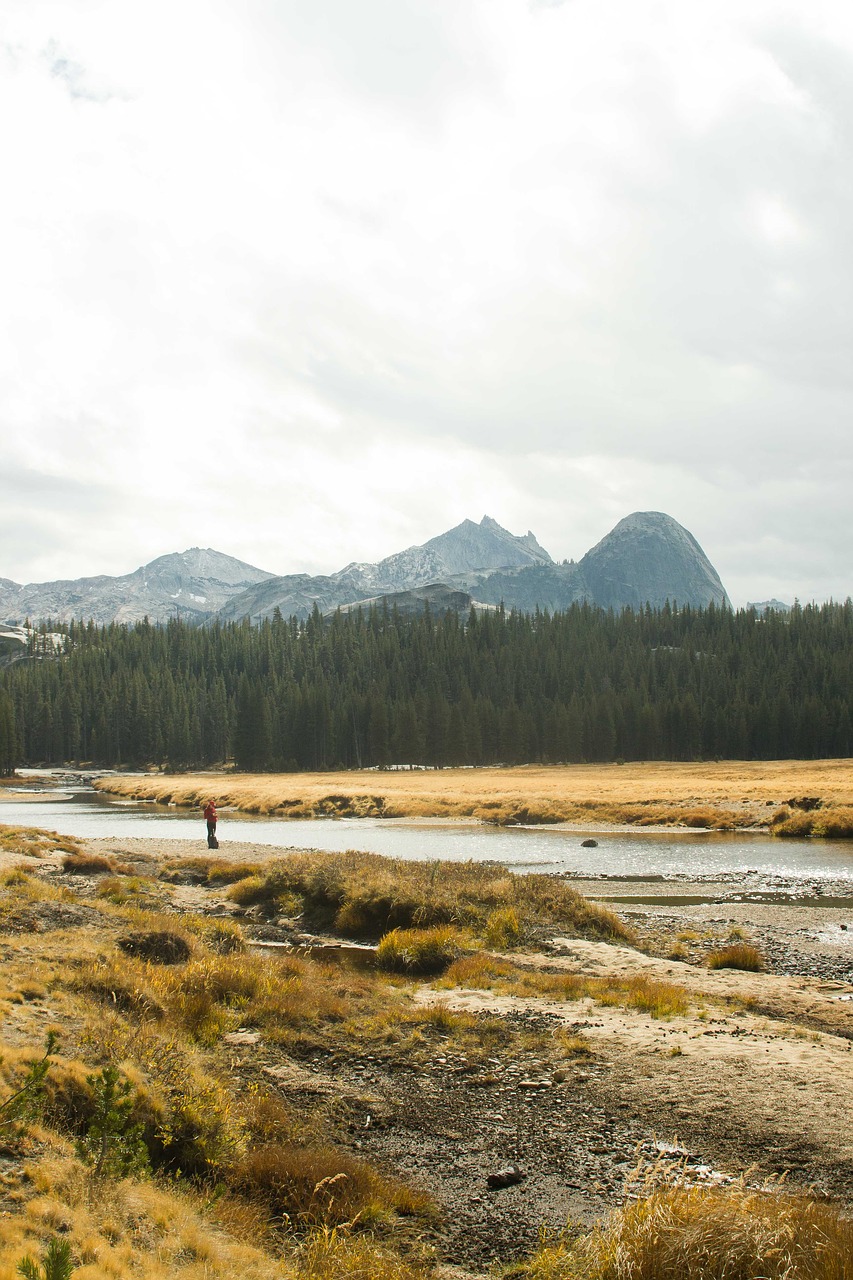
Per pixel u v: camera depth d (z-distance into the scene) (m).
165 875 36.06
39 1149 8.28
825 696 144.00
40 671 180.50
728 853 46.94
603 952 23.25
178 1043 12.75
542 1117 11.74
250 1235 8.23
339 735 142.75
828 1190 9.38
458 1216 9.09
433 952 21.94
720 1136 10.93
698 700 150.50
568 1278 7.42
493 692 167.62
